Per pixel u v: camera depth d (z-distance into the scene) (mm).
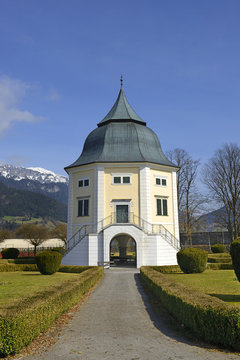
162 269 25734
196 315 8359
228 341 7418
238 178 45719
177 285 13094
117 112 38938
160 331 8977
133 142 35906
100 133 37156
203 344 7812
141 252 30094
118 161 33312
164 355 7039
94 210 32969
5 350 6879
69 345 7738
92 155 35812
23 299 9156
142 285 19062
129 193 33250
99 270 22031
